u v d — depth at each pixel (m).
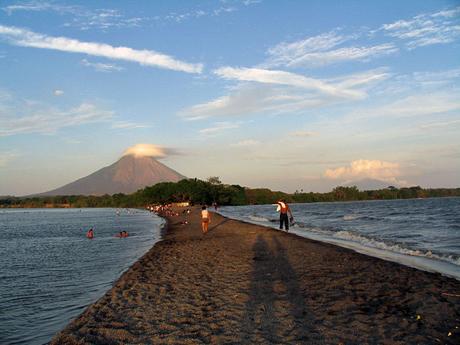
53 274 14.20
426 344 6.04
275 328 6.95
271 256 15.45
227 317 7.68
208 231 28.84
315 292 9.43
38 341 7.41
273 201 183.50
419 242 19.80
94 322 7.76
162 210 86.69
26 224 53.09
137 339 6.71
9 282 12.86
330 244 18.56
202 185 137.50
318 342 6.22
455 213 47.44
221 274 12.09
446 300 8.33
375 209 69.69
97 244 24.41
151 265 14.31
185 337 6.68
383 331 6.64
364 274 11.33
